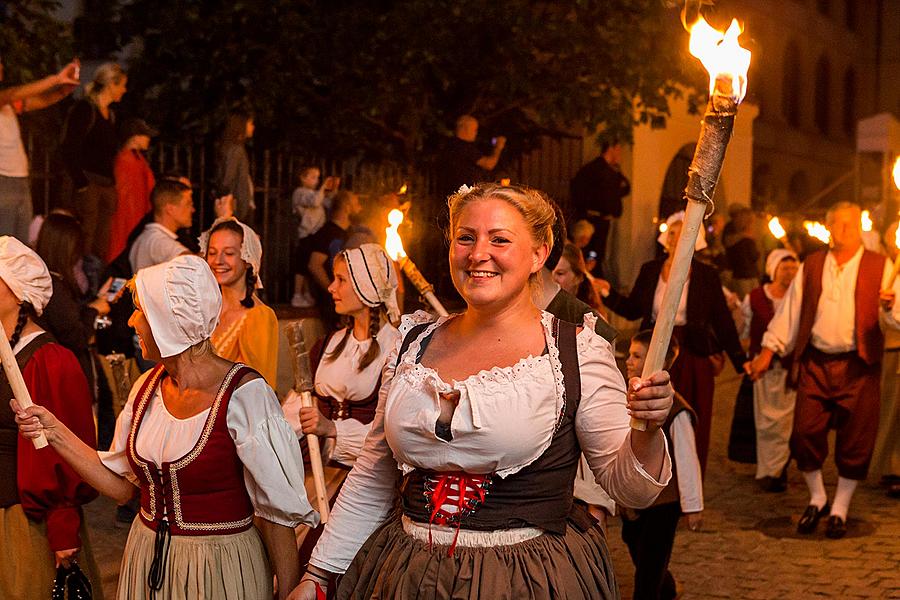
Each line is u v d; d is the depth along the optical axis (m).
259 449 3.17
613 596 2.87
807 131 30.95
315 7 11.23
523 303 2.87
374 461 3.02
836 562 6.34
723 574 6.07
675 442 4.86
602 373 2.78
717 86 2.10
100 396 6.30
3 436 3.77
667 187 16.98
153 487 3.23
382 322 4.50
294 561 3.28
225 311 4.81
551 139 13.69
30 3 9.91
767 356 7.27
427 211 10.70
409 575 2.75
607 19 11.20
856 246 7.07
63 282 5.32
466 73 11.43
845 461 6.93
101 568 5.43
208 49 11.41
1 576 3.74
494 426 2.69
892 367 8.12
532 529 2.77
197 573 3.18
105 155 7.78
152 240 6.78
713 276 7.09
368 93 10.97
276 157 11.40
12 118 7.18
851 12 34.16
